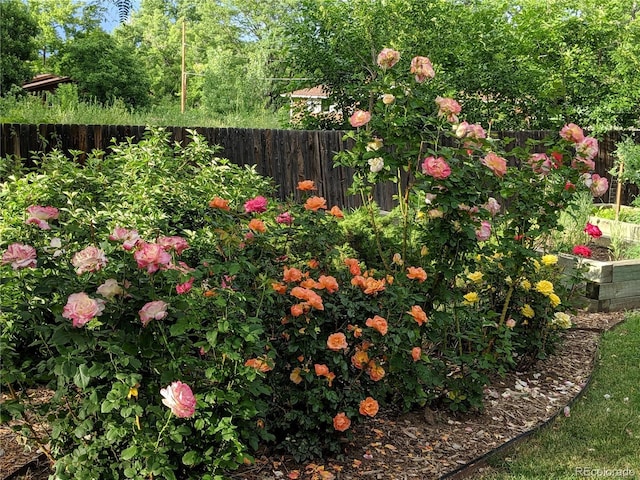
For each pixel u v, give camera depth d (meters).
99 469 2.51
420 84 3.89
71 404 2.73
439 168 3.42
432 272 3.87
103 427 2.53
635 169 9.49
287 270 3.21
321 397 3.07
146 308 2.36
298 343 3.09
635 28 15.44
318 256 3.63
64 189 4.17
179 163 5.21
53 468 2.65
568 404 4.20
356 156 3.91
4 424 3.26
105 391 2.47
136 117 11.11
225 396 2.51
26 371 2.72
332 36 13.09
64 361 2.34
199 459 2.51
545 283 4.44
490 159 3.61
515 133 11.93
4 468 2.90
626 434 3.85
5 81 14.55
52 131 7.23
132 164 4.67
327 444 3.24
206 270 2.96
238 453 2.52
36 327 2.47
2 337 2.60
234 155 8.90
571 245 7.68
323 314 3.17
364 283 3.28
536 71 13.91
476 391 3.88
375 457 3.34
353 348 3.35
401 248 4.37
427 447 3.49
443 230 3.61
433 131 3.87
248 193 4.86
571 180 4.18
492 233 4.56
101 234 3.50
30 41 15.81
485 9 14.54
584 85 14.75
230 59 28.62
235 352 2.59
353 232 4.68
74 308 2.29
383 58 3.82
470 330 4.21
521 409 4.10
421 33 13.08
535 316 4.62
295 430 3.24
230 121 13.74
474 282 4.52
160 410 2.44
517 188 4.10
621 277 6.44
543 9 15.88
